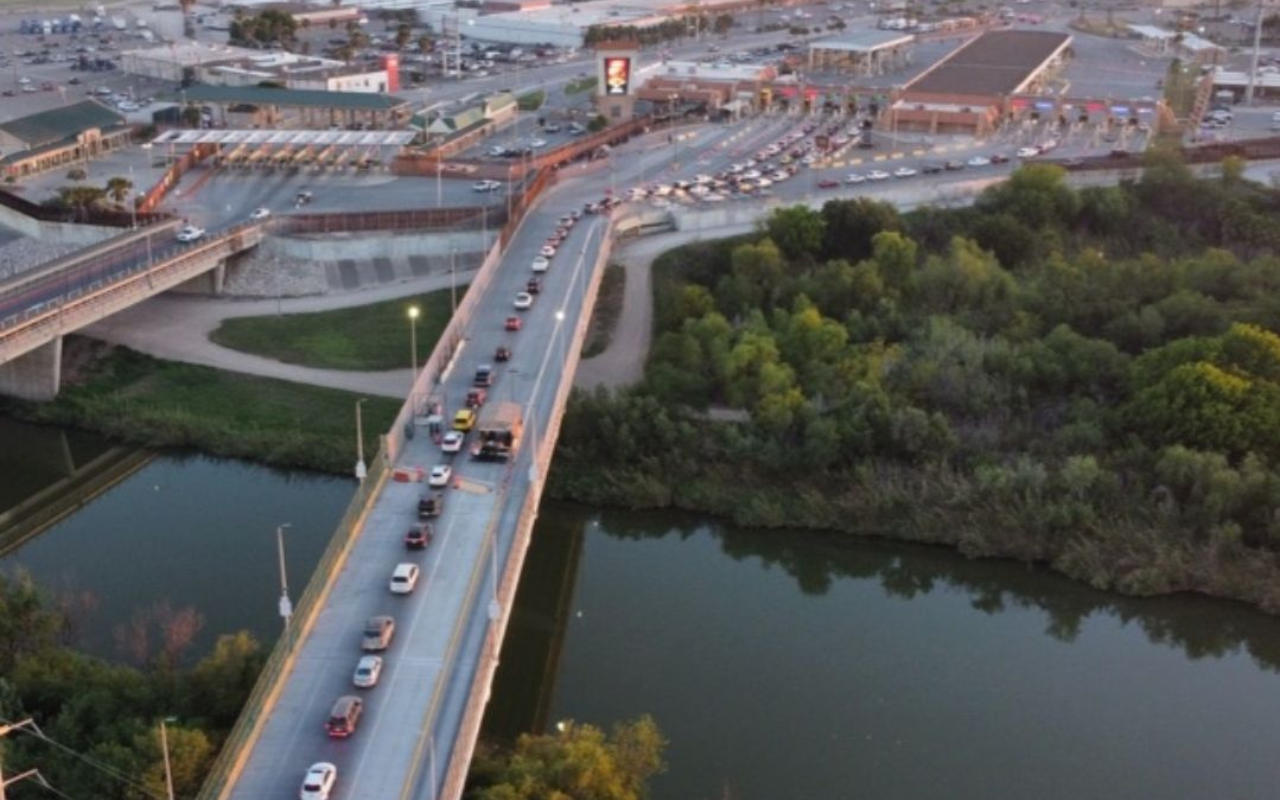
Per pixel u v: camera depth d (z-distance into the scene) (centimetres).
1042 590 13025
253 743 7931
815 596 12825
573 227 19400
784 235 19462
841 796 9581
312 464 14888
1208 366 14300
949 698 10994
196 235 19062
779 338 16312
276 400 16088
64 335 16362
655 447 14875
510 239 18625
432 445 12144
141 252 18400
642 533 14088
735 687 11006
